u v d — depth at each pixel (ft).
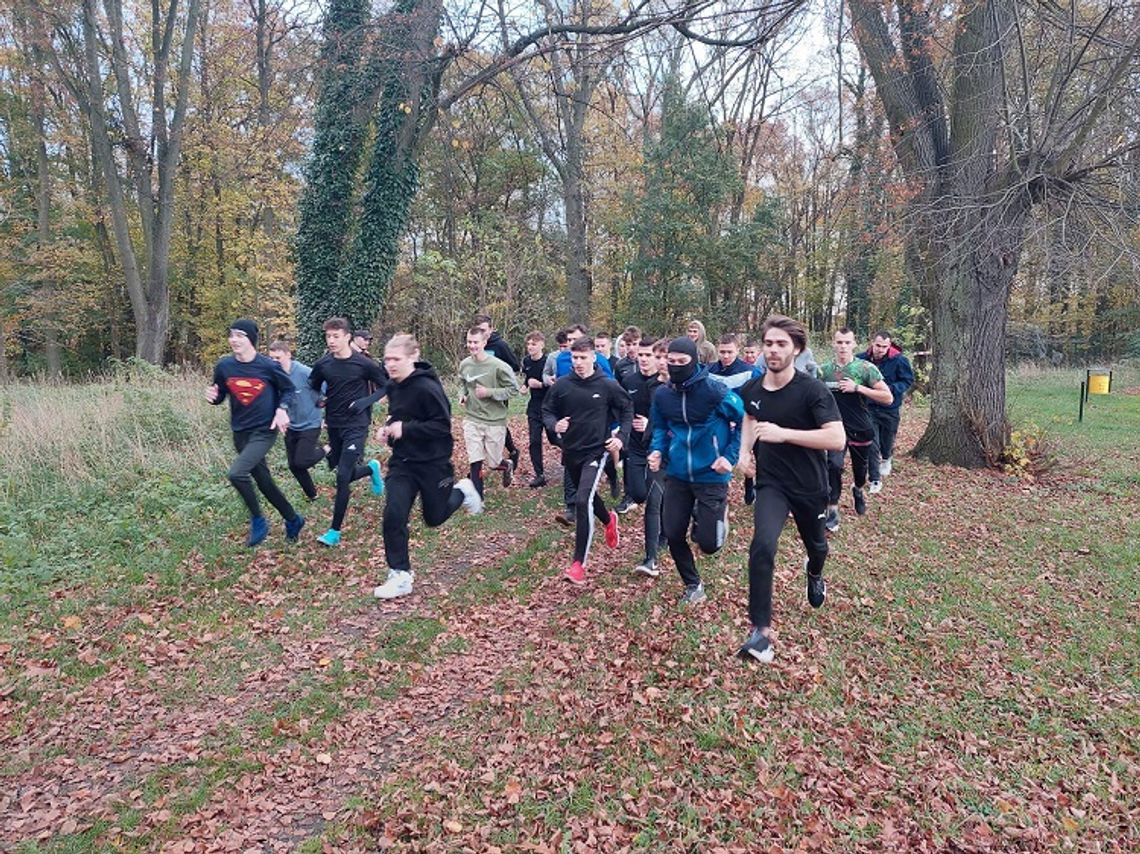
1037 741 13.70
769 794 11.57
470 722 13.56
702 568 20.67
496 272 73.72
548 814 11.09
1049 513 27.61
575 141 77.97
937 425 36.35
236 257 86.74
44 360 92.07
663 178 78.74
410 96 51.29
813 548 15.21
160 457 30.04
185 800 11.53
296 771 12.26
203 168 81.76
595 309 102.27
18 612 17.66
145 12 77.41
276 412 21.47
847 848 10.64
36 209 83.10
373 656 16.02
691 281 82.33
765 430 13.69
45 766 12.39
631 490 21.47
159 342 71.41
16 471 27.32
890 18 34.65
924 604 19.29
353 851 10.40
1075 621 18.62
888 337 30.66
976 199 33.22
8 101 76.84
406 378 17.88
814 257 98.89
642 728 13.16
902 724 13.94
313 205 54.60
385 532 18.57
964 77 33.99
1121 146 30.53
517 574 20.90
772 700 14.19
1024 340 95.20
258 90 80.43
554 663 15.44
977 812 11.71
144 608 18.26
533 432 30.22
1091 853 10.85
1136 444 42.29
